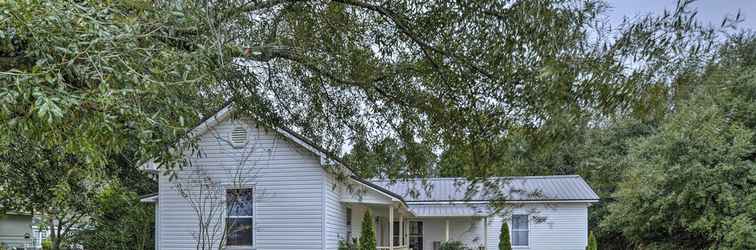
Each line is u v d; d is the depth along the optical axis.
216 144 12.43
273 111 6.18
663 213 13.10
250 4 4.94
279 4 5.35
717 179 11.93
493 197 4.80
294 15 5.50
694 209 12.50
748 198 11.43
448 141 5.13
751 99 11.77
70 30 3.02
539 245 18.89
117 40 3.18
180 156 4.44
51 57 2.97
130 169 11.36
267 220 12.31
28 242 16.73
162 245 12.39
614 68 3.23
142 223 12.33
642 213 13.80
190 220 12.36
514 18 3.92
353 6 5.49
